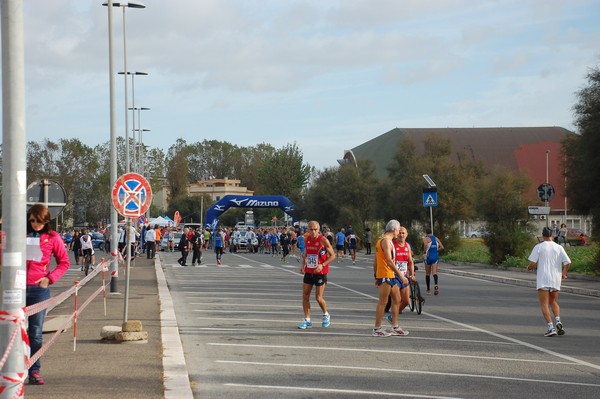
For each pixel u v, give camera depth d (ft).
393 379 32.37
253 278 101.09
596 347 41.96
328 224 246.27
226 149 552.82
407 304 56.65
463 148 337.11
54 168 278.05
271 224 381.40
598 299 73.15
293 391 29.84
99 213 287.48
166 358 35.37
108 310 57.21
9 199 22.21
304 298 49.57
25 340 22.54
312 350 40.14
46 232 30.45
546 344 42.98
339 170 242.37
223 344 42.16
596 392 30.01
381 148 338.95
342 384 31.24
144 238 187.11
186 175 479.41
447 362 36.65
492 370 34.65
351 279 99.86
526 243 122.62
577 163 105.60
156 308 58.75
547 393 29.76
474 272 110.32
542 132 349.20
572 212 121.19
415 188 165.17
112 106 83.71
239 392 29.58
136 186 45.44
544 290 46.78
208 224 242.58
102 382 29.71
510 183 125.08
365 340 43.86
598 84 99.66
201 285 87.86
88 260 108.78
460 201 161.27
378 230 223.92
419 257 155.02
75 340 37.65
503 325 51.49
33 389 28.30
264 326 50.14
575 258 121.60
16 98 22.16
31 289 29.76
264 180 372.17
